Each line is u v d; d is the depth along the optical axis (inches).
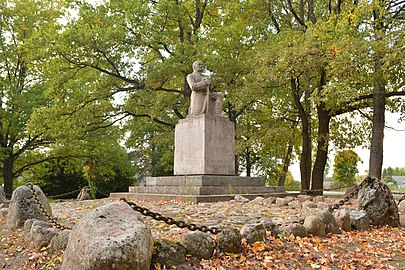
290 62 655.1
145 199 538.0
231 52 904.9
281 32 773.9
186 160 573.3
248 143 849.5
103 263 153.5
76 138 916.6
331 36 634.2
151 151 1501.0
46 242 249.6
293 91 813.2
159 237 232.1
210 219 321.4
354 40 578.9
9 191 1061.1
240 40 911.7
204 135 548.1
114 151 1132.5
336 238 264.2
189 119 576.1
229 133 574.9
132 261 158.2
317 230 266.2
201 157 548.7
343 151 999.0
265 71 680.4
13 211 326.0
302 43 658.2
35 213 325.1
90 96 855.1
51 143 1086.4
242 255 214.7
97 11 888.9
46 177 1141.7
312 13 817.5
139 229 174.9
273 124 914.1
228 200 487.5
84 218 180.1
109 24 850.1
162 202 471.2
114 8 902.4
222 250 213.9
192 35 869.8
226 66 847.7
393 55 537.0
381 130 663.1
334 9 789.2
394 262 226.8
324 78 745.6
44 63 874.8
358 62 569.0
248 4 828.6
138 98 859.4
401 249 252.8
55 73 871.1
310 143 871.1
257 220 315.0
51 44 824.3
